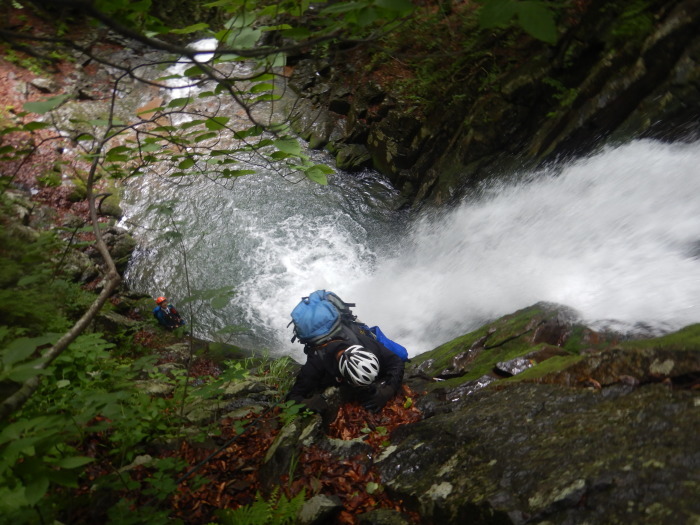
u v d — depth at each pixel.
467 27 11.05
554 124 9.34
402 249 10.49
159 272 10.14
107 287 2.45
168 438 3.82
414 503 3.05
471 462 3.10
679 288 5.10
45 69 13.26
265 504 3.08
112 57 14.05
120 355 6.23
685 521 2.11
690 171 7.20
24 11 12.69
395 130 11.62
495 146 10.31
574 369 3.51
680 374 3.04
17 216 7.90
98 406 2.72
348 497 3.29
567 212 8.16
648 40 8.26
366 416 4.06
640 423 2.77
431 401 4.14
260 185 11.58
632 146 8.14
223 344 7.91
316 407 4.10
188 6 14.95
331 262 10.40
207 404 4.55
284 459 3.57
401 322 8.71
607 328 4.64
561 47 9.52
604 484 2.43
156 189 11.47
